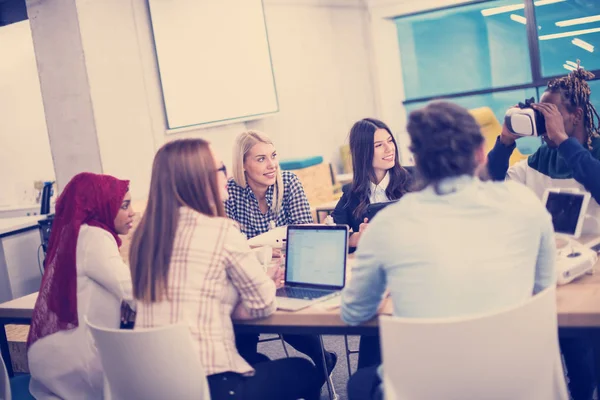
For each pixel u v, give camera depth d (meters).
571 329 1.83
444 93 7.84
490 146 6.01
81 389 2.42
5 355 2.87
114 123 5.15
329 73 7.81
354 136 3.17
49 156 7.64
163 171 2.11
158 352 1.90
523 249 1.67
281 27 7.28
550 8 7.04
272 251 3.04
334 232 2.44
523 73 7.33
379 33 7.98
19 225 5.27
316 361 2.99
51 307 2.43
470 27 7.53
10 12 5.62
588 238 2.48
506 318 1.54
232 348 2.09
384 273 1.77
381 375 1.89
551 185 2.65
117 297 2.43
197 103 5.90
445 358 1.56
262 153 3.34
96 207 2.48
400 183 3.18
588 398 2.40
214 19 6.09
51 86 5.12
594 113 2.57
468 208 1.64
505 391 1.61
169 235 2.08
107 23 5.14
